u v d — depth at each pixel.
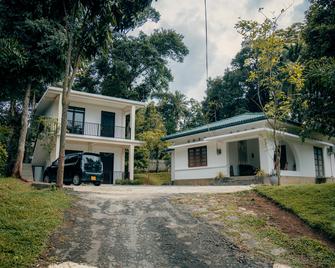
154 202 8.59
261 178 16.42
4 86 12.68
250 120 17.41
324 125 10.22
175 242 5.72
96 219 6.76
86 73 34.25
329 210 6.75
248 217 7.02
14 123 20.34
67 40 11.77
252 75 12.13
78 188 11.95
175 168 22.56
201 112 40.94
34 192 8.24
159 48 37.28
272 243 5.82
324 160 21.47
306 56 16.09
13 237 4.96
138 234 6.06
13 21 11.71
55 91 19.33
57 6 11.09
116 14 10.39
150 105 34.66
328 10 15.52
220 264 4.96
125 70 33.28
